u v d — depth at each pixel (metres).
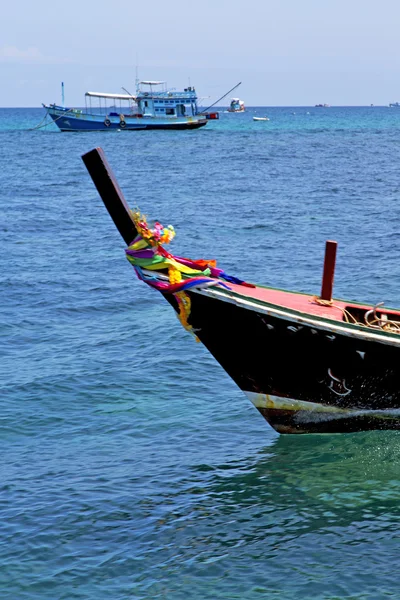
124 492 14.18
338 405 15.74
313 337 14.79
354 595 11.14
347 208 50.44
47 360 21.30
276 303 15.48
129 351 21.94
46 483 14.57
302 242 38.06
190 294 14.45
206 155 98.94
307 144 120.56
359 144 120.62
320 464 15.05
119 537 12.77
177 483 14.49
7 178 73.94
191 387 19.34
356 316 17.06
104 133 148.50
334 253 16.53
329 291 16.80
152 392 19.06
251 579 11.59
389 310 17.41
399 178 70.12
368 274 30.14
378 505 13.51
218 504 13.70
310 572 11.70
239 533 12.81
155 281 14.35
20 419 17.59
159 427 17.12
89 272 31.95
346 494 13.91
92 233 41.75
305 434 16.27
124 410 18.05
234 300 14.38
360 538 12.53
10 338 23.38
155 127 144.88
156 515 13.41
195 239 39.25
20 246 37.94
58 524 13.12
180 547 12.45
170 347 22.16
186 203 54.25
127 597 11.28
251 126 192.75
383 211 48.62
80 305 26.89
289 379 15.43
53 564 12.07
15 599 11.27
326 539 12.53
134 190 62.97
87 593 11.39
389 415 15.88
